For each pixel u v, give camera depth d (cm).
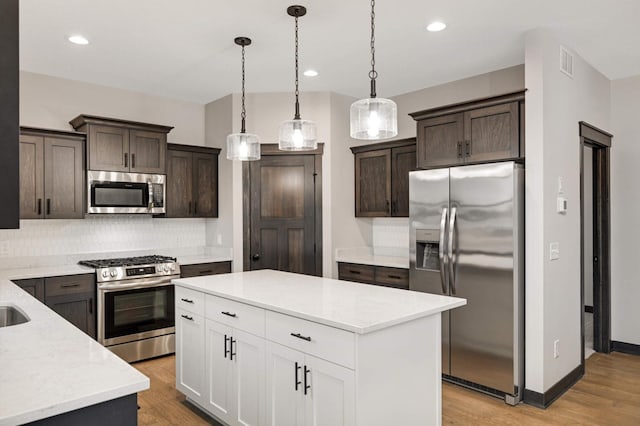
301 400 213
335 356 195
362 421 188
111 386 121
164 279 413
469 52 356
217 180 497
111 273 380
